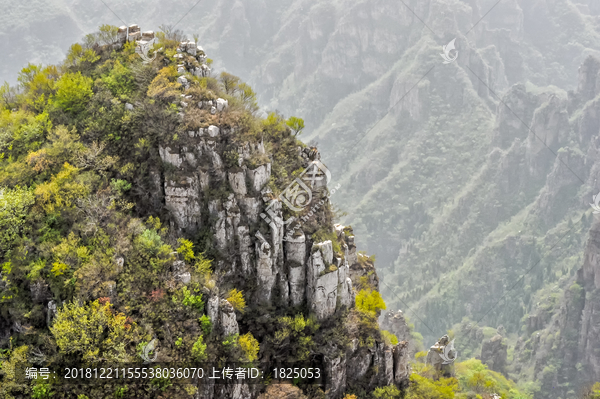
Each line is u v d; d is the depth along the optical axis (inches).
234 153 3036.4
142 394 2479.1
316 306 3147.1
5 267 2662.4
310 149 3484.3
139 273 2716.5
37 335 2559.1
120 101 3282.5
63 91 3267.7
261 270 3056.1
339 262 3221.0
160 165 3058.6
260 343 3004.4
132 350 2516.0
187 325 2664.9
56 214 2829.7
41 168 3046.3
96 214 2864.2
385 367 3302.2
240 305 2893.7
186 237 3024.1
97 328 2497.5
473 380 5270.7
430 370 4566.9
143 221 2989.7
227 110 3216.0
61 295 2623.0
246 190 3058.6
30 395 2405.3
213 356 2691.9
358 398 3206.2
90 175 3011.8
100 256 2709.2
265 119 3516.2
